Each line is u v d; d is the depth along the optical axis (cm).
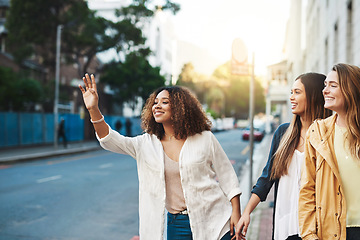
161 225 241
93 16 2606
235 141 2961
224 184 262
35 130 2397
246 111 9300
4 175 1136
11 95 2167
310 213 208
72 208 695
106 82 3591
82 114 2331
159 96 257
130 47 2578
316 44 1609
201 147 251
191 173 244
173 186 248
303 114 245
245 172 1186
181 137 251
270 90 3634
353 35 891
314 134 214
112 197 796
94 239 515
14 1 2394
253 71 696
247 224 245
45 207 702
